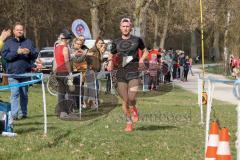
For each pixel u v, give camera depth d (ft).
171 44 543.80
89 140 54.75
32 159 45.70
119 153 48.70
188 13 324.39
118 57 58.95
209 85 46.75
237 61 210.38
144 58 59.11
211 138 38.14
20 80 70.33
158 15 350.84
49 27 313.73
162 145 53.06
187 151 50.67
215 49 443.73
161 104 100.01
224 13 264.31
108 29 342.23
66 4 297.53
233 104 106.52
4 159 45.47
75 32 108.58
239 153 38.27
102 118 73.56
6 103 57.62
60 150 49.55
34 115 76.13
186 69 203.41
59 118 72.84
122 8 285.23
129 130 61.52
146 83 67.62
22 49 68.18
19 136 56.24
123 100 60.44
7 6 242.58
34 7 257.96
